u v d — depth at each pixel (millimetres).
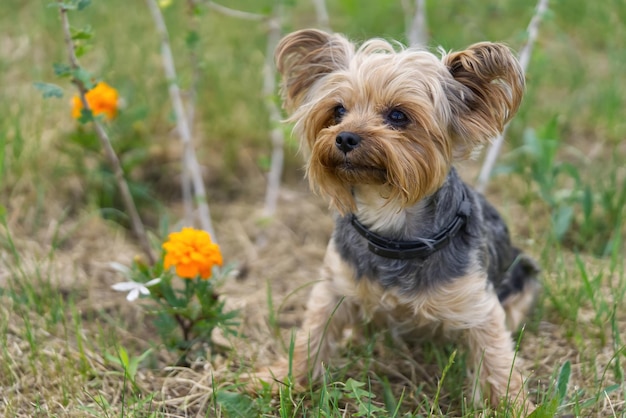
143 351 1236
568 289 1303
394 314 1167
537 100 1739
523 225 1474
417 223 1133
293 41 1169
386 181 1114
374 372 1202
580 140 1658
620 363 1193
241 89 1707
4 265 1335
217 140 1628
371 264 1143
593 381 1184
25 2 1912
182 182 1559
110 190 1487
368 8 1953
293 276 1401
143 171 1564
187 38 1436
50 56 1705
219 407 1142
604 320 1267
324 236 1485
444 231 1131
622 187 1492
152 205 1520
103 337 1231
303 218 1515
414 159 1107
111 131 1484
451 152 1139
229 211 1527
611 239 1419
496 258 1215
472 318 1146
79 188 1496
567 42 1861
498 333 1153
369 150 1097
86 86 1246
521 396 1141
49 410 1131
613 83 1706
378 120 1110
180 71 1687
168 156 1586
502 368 1147
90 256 1398
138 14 1904
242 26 1918
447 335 1186
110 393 1167
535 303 1294
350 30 1868
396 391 1186
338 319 1186
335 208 1152
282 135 1514
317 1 1693
